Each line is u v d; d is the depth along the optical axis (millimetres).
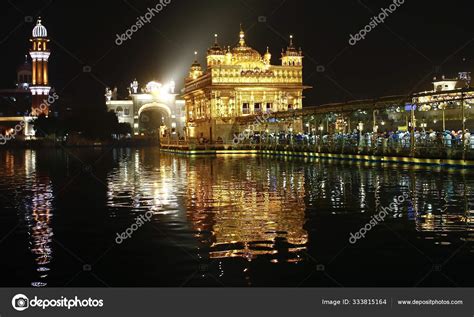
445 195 20328
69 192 25031
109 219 17312
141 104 126438
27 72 155250
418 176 27609
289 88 73375
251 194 22234
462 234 13703
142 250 12977
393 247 12602
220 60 73625
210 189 24531
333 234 14062
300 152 51781
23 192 25266
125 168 41000
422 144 37812
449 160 33125
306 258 11867
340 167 35812
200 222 16156
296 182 26453
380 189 22734
